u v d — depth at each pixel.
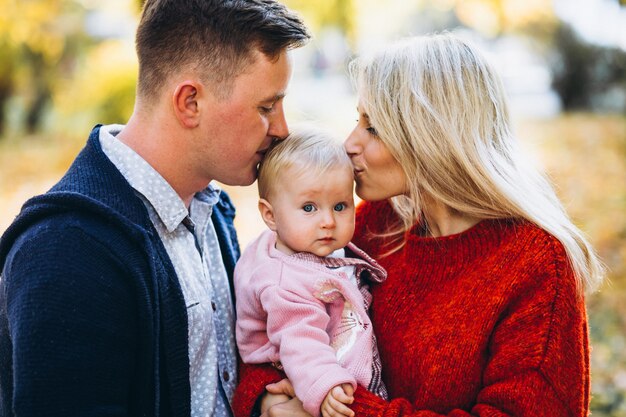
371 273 1.92
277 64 1.72
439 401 1.71
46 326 1.40
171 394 1.59
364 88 1.86
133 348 1.53
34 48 11.55
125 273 1.51
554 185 2.10
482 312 1.70
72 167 1.65
